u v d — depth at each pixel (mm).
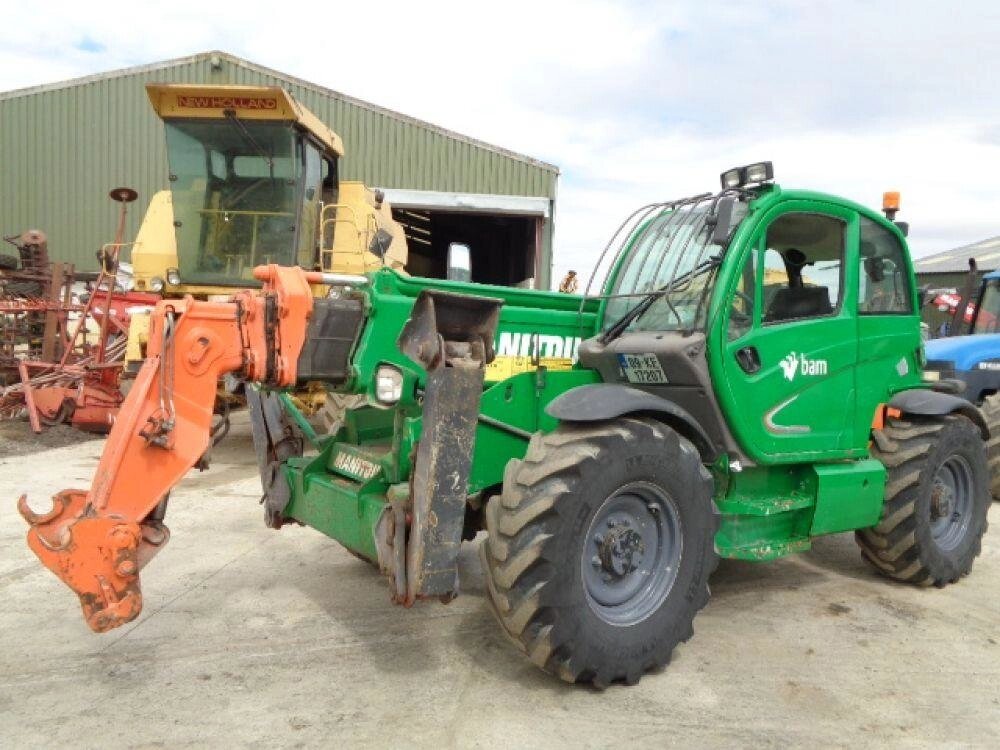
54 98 17172
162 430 2596
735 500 3656
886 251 4355
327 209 8578
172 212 7953
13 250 17391
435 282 3566
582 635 2869
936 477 4352
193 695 2902
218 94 7305
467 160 16922
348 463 3584
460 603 3875
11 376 9344
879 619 3861
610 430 2986
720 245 3334
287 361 2879
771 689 3076
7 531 4895
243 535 4965
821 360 3902
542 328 3934
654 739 2682
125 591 2506
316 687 2982
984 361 7031
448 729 2699
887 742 2711
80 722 2701
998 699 3049
